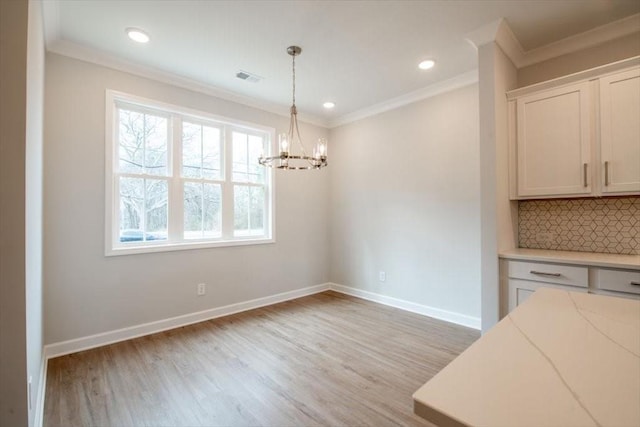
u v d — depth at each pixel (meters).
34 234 1.74
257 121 4.02
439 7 2.20
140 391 2.11
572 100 2.38
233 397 2.05
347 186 4.61
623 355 0.74
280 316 3.63
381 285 4.17
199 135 3.56
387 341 2.92
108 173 2.85
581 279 2.11
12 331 1.34
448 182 3.48
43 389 2.06
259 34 2.53
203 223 3.57
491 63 2.45
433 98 3.60
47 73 2.56
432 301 3.61
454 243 3.43
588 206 2.57
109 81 2.88
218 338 2.99
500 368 0.69
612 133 2.21
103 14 2.26
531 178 2.56
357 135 4.46
